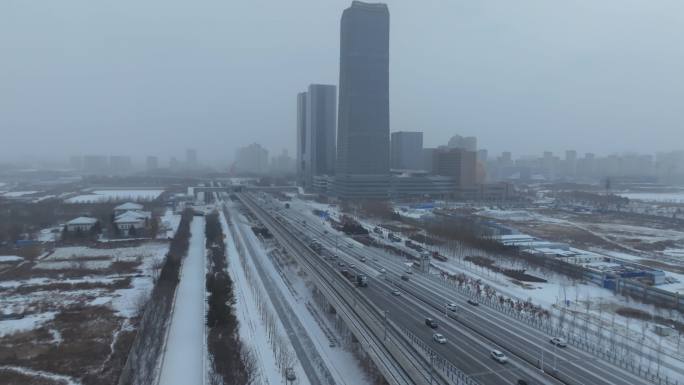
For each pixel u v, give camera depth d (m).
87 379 74.62
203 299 114.44
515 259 149.12
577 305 104.31
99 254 163.88
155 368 76.94
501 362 68.19
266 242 187.50
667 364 71.31
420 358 63.62
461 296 106.50
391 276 125.94
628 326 89.88
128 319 100.94
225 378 72.50
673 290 115.88
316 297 113.81
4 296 116.38
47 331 94.00
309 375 74.06
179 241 178.12
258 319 99.25
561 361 70.12
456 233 180.38
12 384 72.75
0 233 186.38
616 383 63.16
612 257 151.62
